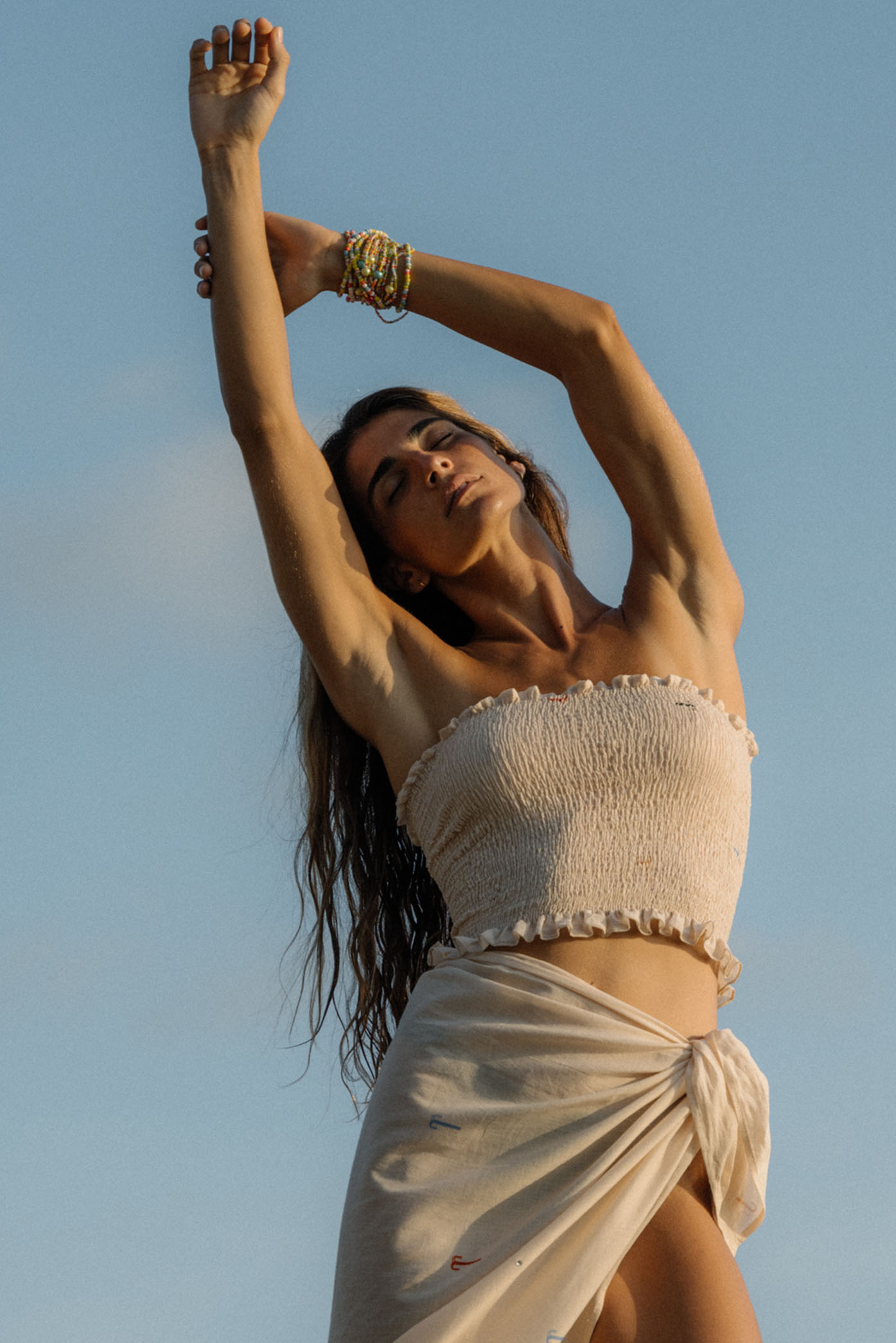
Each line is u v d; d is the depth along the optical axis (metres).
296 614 4.05
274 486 4.02
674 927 3.56
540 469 4.82
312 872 4.71
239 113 4.12
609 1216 3.30
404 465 4.26
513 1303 3.26
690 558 4.02
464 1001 3.59
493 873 3.70
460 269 4.20
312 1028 4.70
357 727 4.09
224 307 4.03
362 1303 3.37
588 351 4.06
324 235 4.29
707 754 3.68
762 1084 3.49
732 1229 3.39
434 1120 3.48
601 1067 3.43
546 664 3.95
